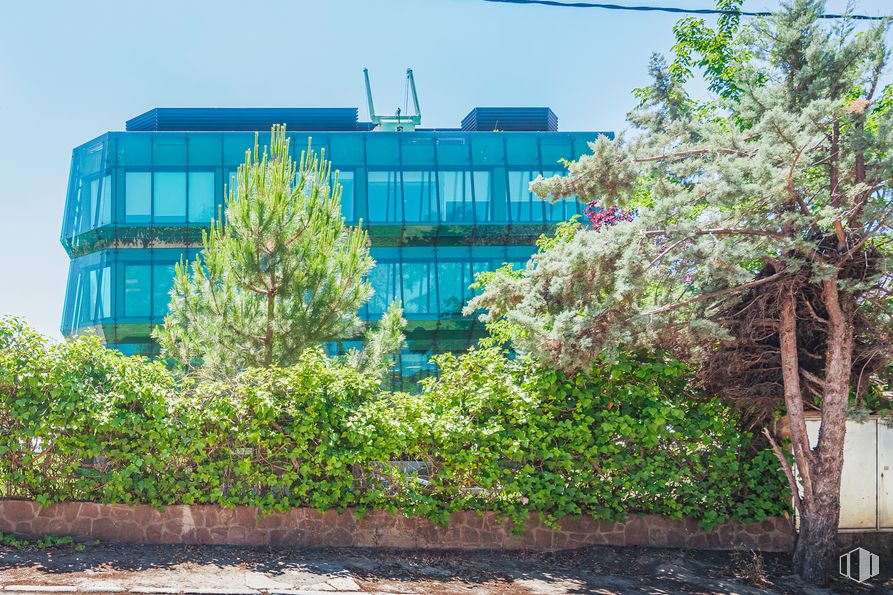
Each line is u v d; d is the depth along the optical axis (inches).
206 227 1109.1
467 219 1138.0
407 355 1103.6
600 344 370.3
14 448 386.6
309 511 408.2
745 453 424.2
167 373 408.5
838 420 380.8
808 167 362.0
